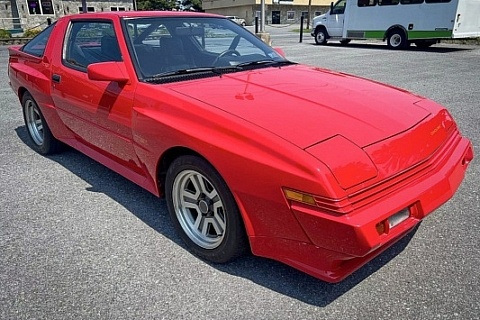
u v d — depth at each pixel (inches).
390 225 80.1
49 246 111.8
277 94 104.6
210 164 94.0
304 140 82.9
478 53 588.4
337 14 727.7
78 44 144.8
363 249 74.5
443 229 116.7
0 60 522.0
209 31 142.3
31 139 188.7
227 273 99.8
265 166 81.4
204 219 104.9
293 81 117.1
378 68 430.6
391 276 97.1
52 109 159.3
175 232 118.8
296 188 77.5
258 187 83.3
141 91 111.4
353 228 73.3
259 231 88.0
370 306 87.5
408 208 84.1
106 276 98.9
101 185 151.2
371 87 118.3
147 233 118.3
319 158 78.3
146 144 110.0
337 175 76.4
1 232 119.1
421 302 88.2
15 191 146.3
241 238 95.0
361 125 90.6
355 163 79.6
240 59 137.4
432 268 99.6
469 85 331.9
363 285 94.3
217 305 88.8
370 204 78.7
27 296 92.2
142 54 121.6
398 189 83.9
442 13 587.2
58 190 147.1
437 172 92.4
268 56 145.3
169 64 123.5
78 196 142.3
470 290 91.5
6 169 167.2
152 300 90.5
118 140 123.9
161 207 134.2
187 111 98.0
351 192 76.4
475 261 101.9
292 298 90.6
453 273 97.6
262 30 808.9
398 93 116.1
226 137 89.2
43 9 1371.8
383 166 82.7
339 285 94.6
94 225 122.7
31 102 178.2
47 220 125.9
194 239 106.5
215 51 136.9
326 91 108.7
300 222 79.0
